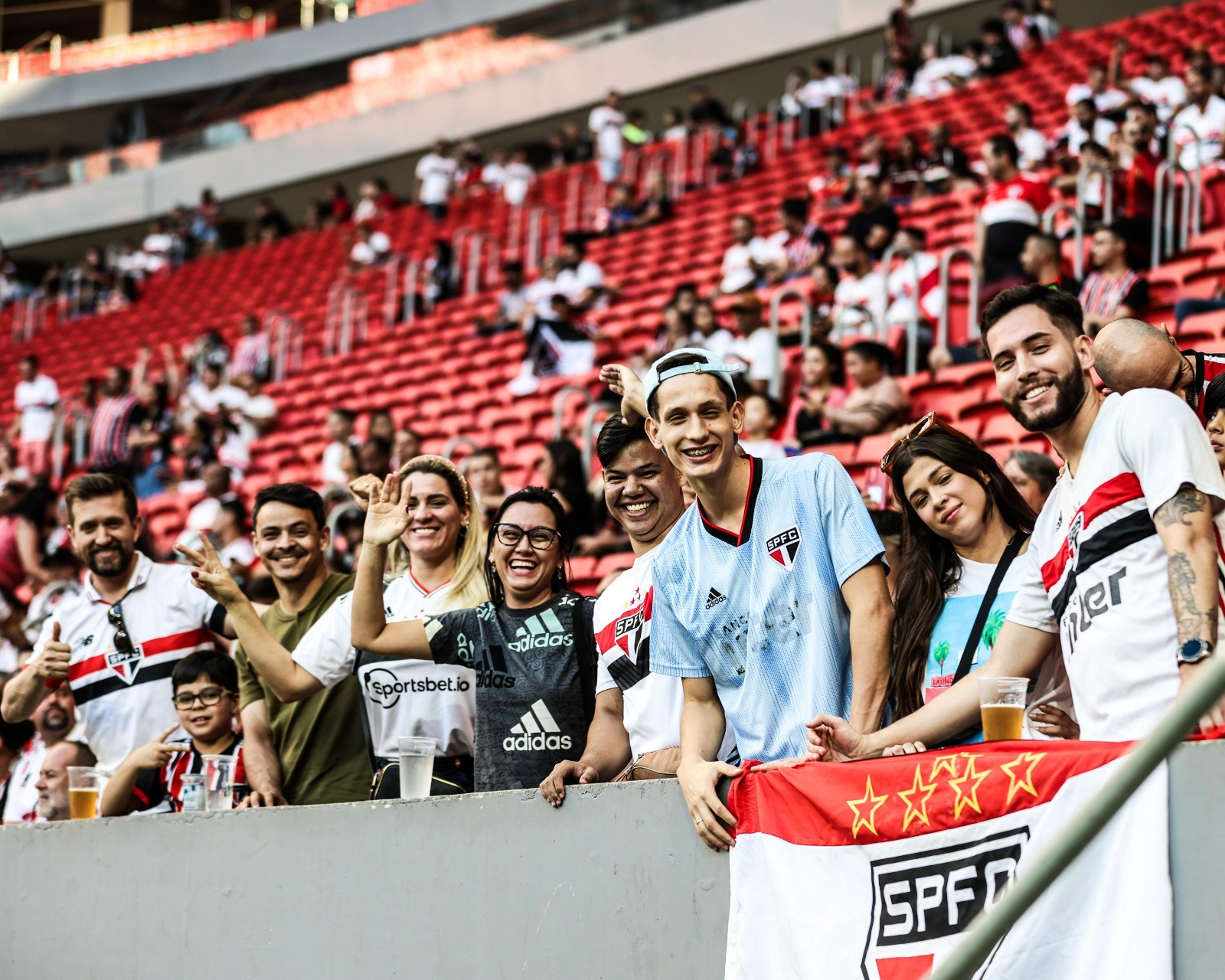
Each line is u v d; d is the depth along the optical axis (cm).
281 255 1894
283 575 416
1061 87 1336
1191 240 816
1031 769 241
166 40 2531
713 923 283
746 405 704
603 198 1594
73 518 446
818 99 1550
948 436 308
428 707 369
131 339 1806
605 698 335
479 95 2095
